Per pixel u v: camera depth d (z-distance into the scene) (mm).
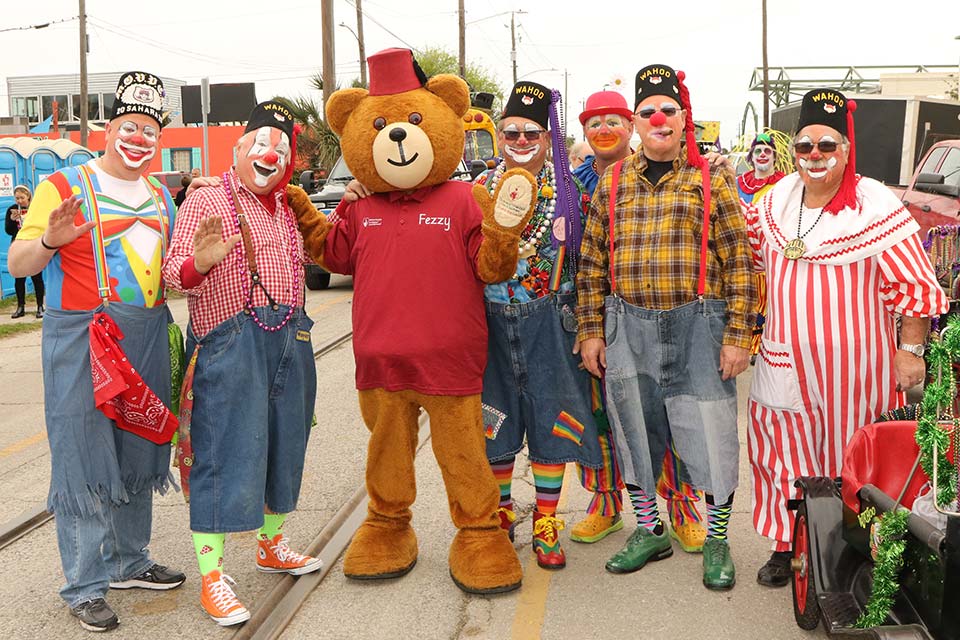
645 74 4250
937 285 3971
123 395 3928
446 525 5168
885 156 16906
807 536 3771
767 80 39969
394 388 4289
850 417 4152
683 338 4293
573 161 7520
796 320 4156
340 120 4332
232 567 4656
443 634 3936
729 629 3922
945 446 3277
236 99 39938
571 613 4098
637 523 5012
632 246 4297
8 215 15820
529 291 4406
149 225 4109
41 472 6312
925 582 3236
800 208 4246
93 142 38344
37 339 12312
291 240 4293
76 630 3996
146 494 4367
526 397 4500
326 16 22969
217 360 4016
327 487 5746
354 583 4465
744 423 7004
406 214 4238
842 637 3826
